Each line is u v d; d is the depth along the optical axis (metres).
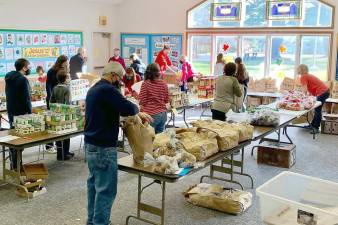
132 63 9.29
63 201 4.33
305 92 7.77
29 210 4.09
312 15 9.60
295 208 2.01
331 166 5.71
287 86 9.47
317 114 7.72
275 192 2.28
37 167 4.86
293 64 9.99
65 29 10.66
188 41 11.22
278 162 5.64
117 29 12.24
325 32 9.40
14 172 4.48
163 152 3.38
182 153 3.32
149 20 11.72
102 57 11.99
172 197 4.49
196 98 7.55
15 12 9.40
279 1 9.86
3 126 7.64
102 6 11.72
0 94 6.62
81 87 6.54
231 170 4.73
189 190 4.44
